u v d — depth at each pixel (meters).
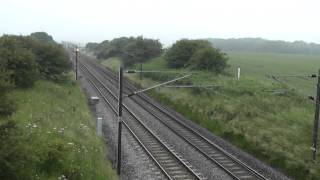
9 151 14.90
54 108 34.25
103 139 32.38
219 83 51.25
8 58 38.59
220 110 40.88
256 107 41.47
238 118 37.91
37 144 20.62
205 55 60.94
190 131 37.00
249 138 32.41
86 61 120.50
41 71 49.69
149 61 84.75
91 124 35.84
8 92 15.94
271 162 28.34
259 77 61.41
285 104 43.53
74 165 20.95
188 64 64.69
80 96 50.38
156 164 26.70
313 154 26.84
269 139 31.58
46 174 19.14
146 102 51.88
